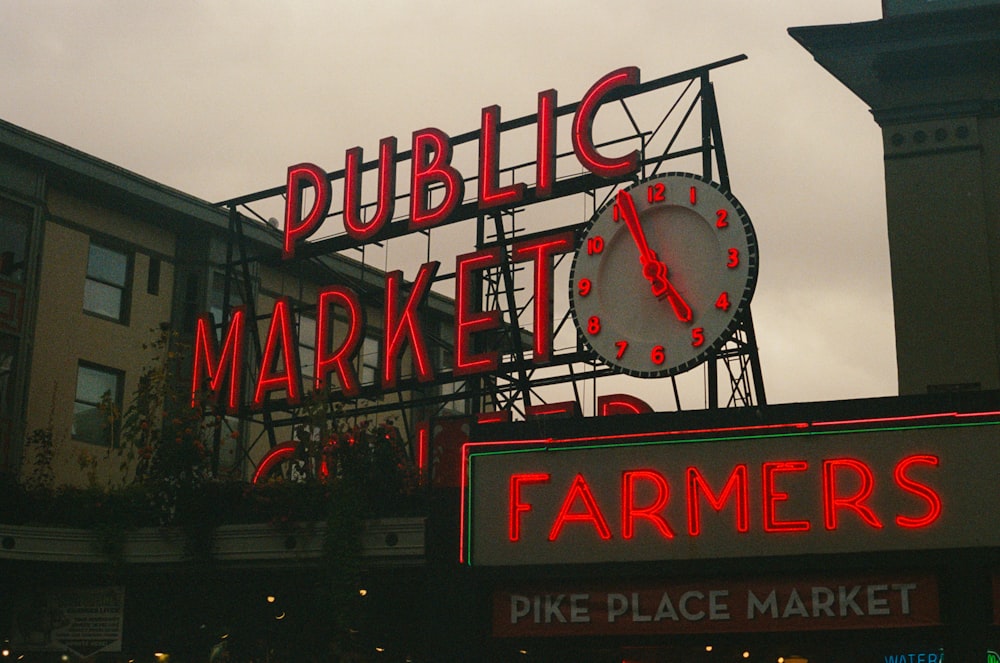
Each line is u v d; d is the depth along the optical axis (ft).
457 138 96.12
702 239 79.00
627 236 81.71
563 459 65.67
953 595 58.03
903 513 59.31
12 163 109.60
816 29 73.51
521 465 66.28
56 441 110.32
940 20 71.36
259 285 131.75
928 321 68.33
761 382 77.00
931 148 71.00
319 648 75.05
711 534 62.18
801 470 61.36
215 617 77.41
